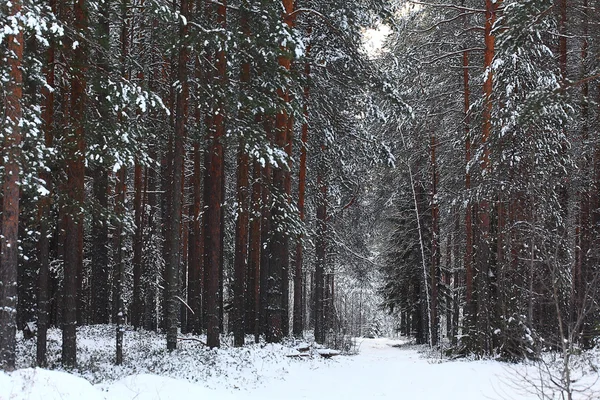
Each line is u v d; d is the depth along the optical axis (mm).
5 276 9414
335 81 20453
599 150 15969
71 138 12398
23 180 10172
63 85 14031
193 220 22062
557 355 12156
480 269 17047
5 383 7371
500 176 15664
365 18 19641
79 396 7844
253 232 20250
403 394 12672
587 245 15586
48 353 14719
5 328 9312
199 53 15617
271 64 15453
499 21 15992
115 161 12828
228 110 16078
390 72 20359
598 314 13023
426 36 20844
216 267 16562
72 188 12516
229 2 18375
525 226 13859
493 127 15812
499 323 15125
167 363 14203
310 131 22375
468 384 12531
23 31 9820
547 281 10859
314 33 20328
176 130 16266
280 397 12195
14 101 9625
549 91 11484
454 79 22000
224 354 15398
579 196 19312
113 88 12000
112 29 20031
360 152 22234
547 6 12805
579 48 17859
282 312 20641
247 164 18750
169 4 14352
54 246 20203
